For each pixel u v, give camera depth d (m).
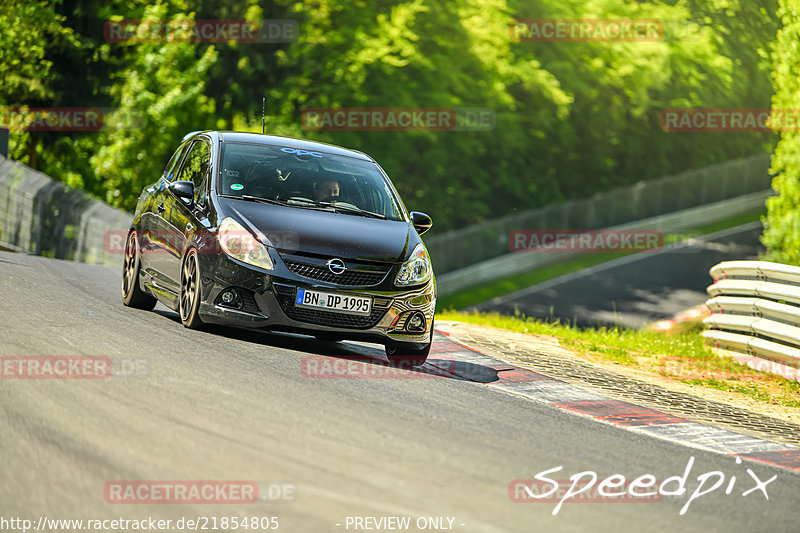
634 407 27.75
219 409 19.66
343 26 108.69
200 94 103.88
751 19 175.38
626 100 153.00
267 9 104.50
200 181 31.67
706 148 173.50
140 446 16.59
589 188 156.75
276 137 34.66
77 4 107.69
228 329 30.59
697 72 163.50
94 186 113.12
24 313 29.14
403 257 29.17
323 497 15.09
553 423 23.34
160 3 105.44
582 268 132.75
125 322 29.78
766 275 39.78
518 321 52.06
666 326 88.88
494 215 144.00
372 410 21.59
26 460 15.34
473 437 20.38
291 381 23.52
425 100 115.12
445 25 116.88
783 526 17.02
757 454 23.53
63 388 19.92
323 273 27.83
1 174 81.75
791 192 66.12
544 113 137.38
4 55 106.62
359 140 113.12
